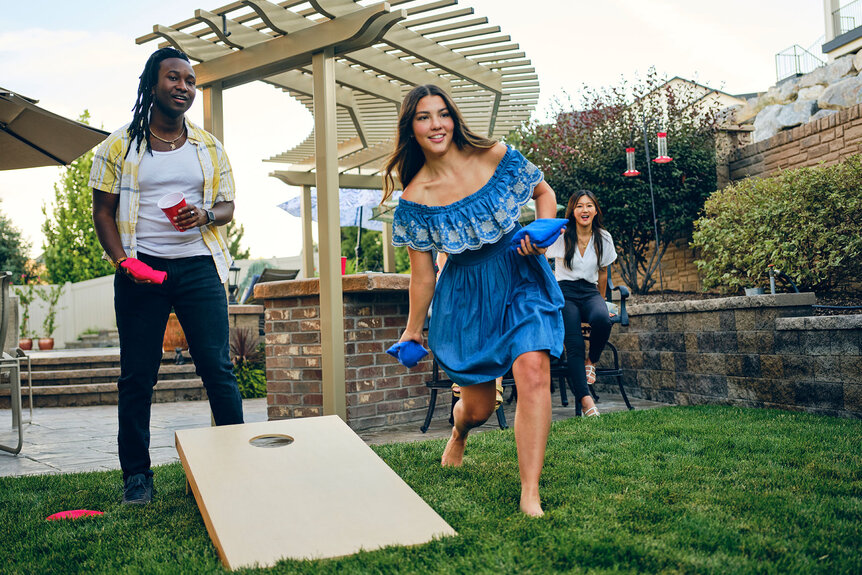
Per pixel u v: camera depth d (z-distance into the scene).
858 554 1.68
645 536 1.83
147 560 1.84
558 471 2.72
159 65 2.68
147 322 2.68
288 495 1.99
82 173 19.52
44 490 2.91
